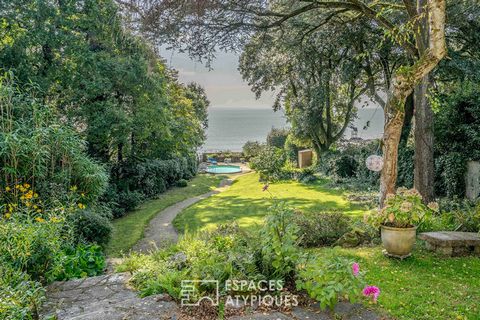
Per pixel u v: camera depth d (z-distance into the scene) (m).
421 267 4.27
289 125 22.14
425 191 8.52
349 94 18.02
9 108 7.01
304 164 21.11
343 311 2.95
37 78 9.73
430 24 4.66
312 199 12.10
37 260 4.12
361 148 15.41
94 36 11.06
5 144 6.21
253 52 10.16
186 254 4.49
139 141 14.89
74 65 10.71
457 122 10.24
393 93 5.36
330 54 13.50
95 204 8.16
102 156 12.98
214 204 12.84
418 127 8.52
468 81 9.90
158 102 13.45
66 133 7.33
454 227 5.84
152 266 4.19
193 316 2.90
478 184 9.52
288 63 14.50
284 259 3.41
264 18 8.30
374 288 2.91
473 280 3.82
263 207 11.57
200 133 27.66
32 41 9.52
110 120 11.31
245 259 3.53
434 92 8.55
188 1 6.46
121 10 8.20
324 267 3.03
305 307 3.01
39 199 6.43
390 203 4.70
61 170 7.24
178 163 19.86
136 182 14.42
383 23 7.85
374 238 5.59
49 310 3.29
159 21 6.82
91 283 4.09
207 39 7.68
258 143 34.06
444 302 3.22
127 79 11.59
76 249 5.35
